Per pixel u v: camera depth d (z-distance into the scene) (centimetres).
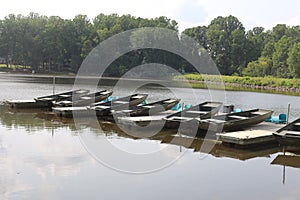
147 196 843
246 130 1453
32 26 6309
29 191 842
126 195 843
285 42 5862
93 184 902
